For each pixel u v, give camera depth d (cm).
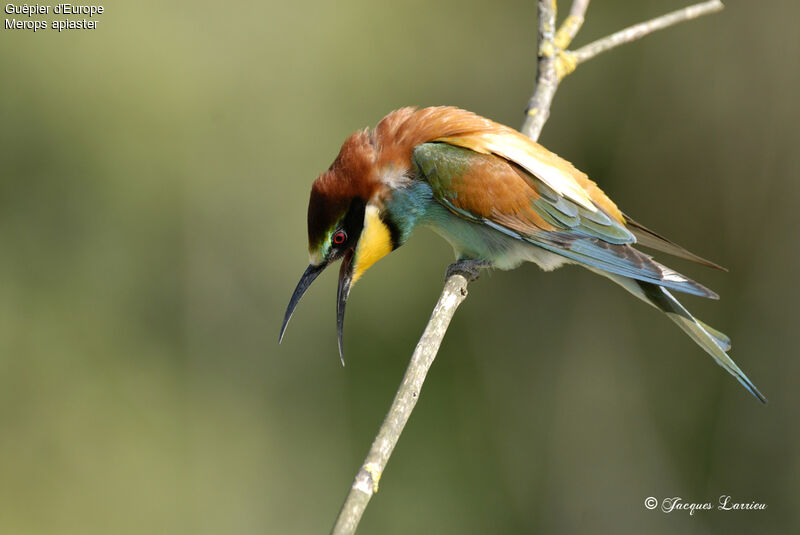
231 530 1191
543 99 682
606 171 1260
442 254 1296
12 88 1307
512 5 1350
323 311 1309
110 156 1323
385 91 1381
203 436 1254
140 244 1325
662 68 1235
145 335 1304
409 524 1165
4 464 1202
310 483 1231
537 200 644
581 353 1237
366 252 652
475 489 1198
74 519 1177
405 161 640
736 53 1205
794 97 1179
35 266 1301
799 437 1120
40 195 1316
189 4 1359
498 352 1259
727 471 1141
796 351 1147
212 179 1348
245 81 1366
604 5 1259
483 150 638
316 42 1381
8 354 1257
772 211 1187
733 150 1209
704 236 1222
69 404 1246
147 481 1205
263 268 1344
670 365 1199
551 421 1225
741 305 1192
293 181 1364
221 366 1309
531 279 1261
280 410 1285
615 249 643
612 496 1177
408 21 1379
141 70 1325
